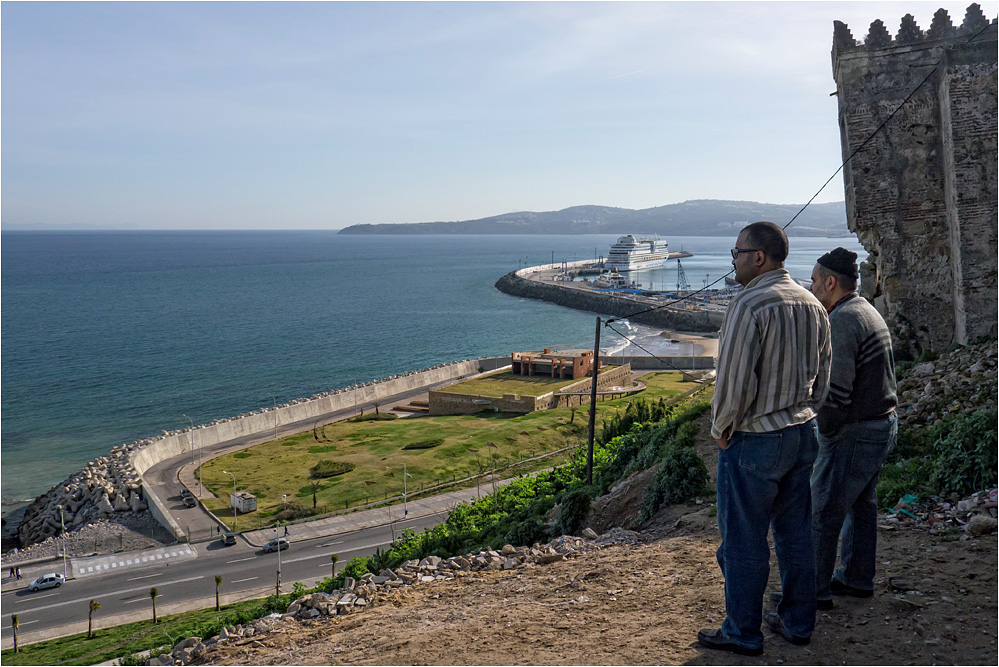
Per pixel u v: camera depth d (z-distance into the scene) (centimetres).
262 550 5512
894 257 1789
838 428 518
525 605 652
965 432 812
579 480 2183
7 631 4488
